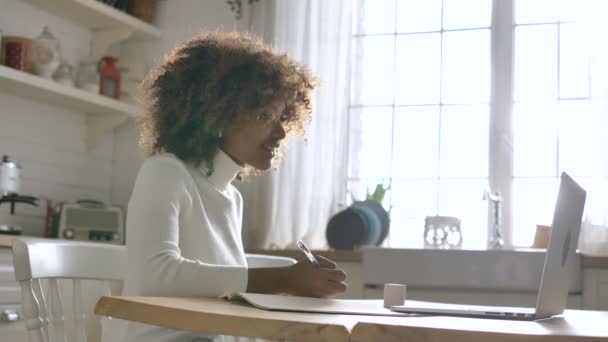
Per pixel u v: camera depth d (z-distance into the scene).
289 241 3.74
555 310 1.40
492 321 1.18
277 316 1.04
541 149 3.68
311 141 3.78
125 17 4.00
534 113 3.71
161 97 1.70
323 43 3.83
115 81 4.06
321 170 3.75
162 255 1.41
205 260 1.58
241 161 1.71
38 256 1.46
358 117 3.94
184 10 4.22
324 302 1.38
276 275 1.45
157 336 1.41
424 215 3.83
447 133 3.84
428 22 3.93
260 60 1.66
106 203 4.20
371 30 3.99
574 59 3.67
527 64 3.75
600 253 3.31
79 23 4.08
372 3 4.01
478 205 3.76
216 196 1.66
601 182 3.34
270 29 3.93
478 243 3.74
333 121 3.79
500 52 3.79
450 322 1.11
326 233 3.62
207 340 1.42
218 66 1.63
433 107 3.88
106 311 1.09
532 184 3.68
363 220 3.55
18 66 3.51
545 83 3.71
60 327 1.53
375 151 3.92
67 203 3.77
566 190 1.31
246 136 1.66
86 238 3.77
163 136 1.70
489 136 3.77
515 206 3.70
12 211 3.54
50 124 3.94
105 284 1.69
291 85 1.70
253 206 3.85
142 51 4.27
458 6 3.89
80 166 4.09
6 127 3.71
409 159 3.88
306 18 3.85
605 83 3.40
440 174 3.83
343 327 0.94
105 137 4.22
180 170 1.55
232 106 1.62
